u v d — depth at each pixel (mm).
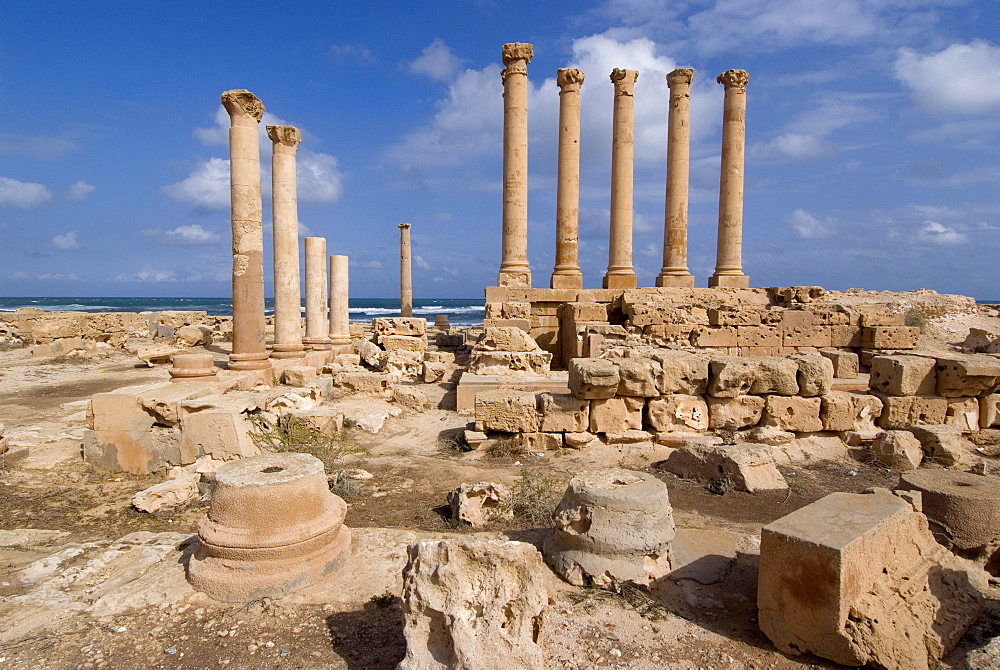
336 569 5602
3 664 4336
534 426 10641
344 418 11938
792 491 8516
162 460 9375
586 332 17188
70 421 12062
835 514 4922
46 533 7051
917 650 4234
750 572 5793
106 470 9422
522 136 21750
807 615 4398
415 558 4324
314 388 13367
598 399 10648
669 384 10719
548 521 7137
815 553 4344
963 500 5930
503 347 15578
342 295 24250
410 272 37844
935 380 10977
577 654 4453
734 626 4883
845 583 4258
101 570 5887
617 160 23469
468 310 95938
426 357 19406
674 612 5074
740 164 24281
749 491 8383
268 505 5352
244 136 14109
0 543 6699
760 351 18141
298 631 4777
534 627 4160
